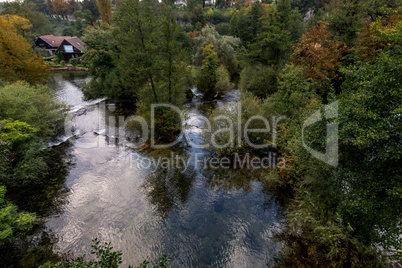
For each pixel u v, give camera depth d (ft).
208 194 29.55
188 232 23.77
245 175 33.09
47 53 160.86
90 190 30.17
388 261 18.97
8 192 29.37
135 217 25.71
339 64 48.26
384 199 16.02
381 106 15.46
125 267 20.02
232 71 100.53
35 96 38.91
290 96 33.86
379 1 50.52
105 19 167.12
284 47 59.11
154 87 43.93
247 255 21.06
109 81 62.69
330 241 18.65
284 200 27.91
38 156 35.58
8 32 58.18
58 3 263.49
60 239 22.79
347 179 18.13
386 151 14.93
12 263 20.27
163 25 37.35
